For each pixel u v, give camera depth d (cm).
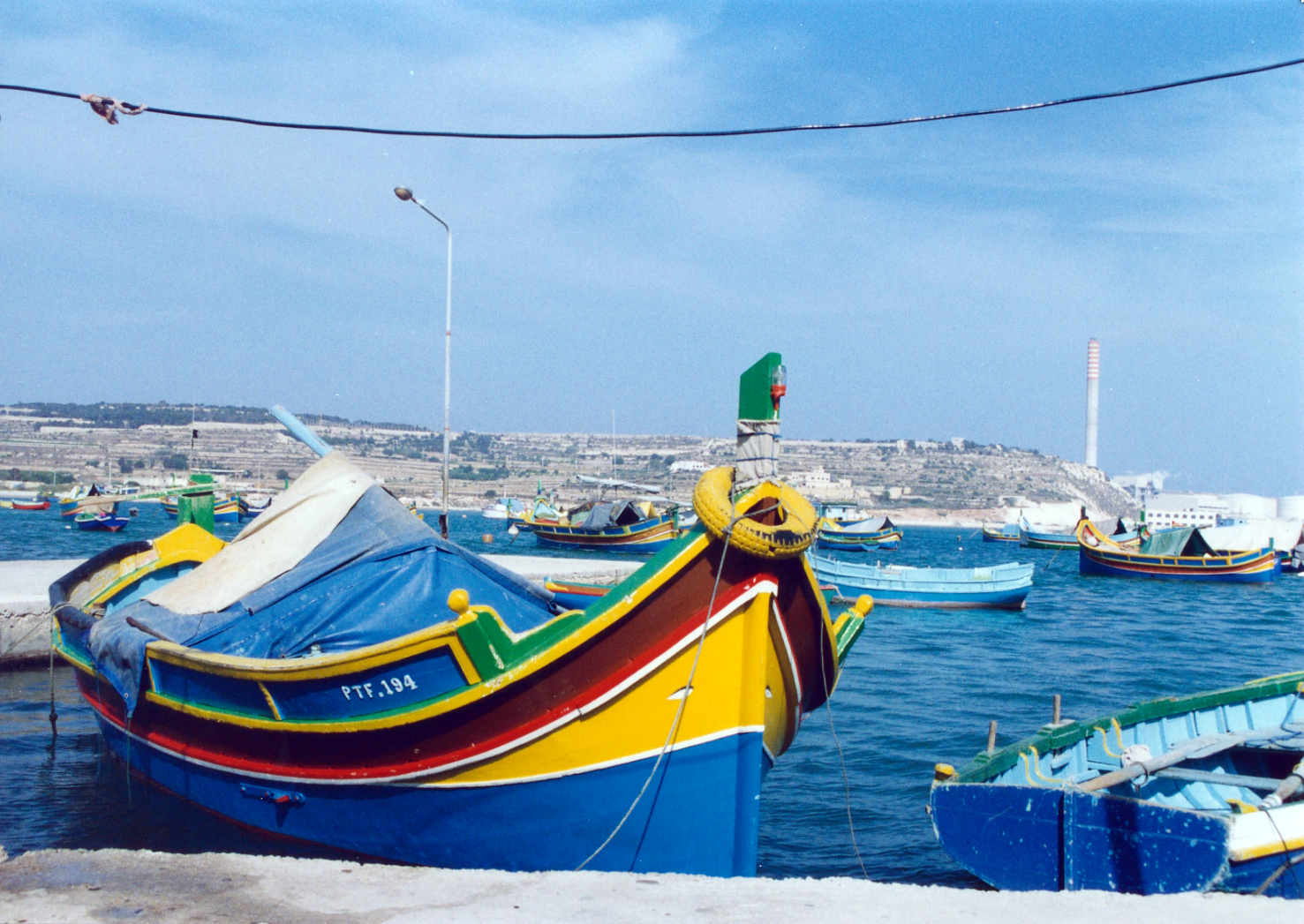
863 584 3609
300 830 923
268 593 1027
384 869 614
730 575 738
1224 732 1125
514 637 805
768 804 1197
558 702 756
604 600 750
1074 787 822
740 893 583
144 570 1505
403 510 1105
